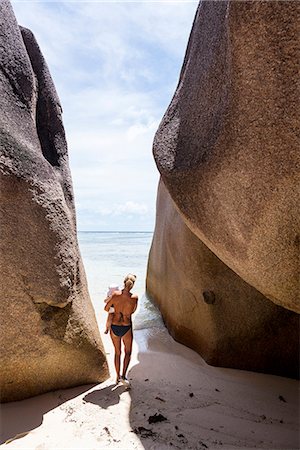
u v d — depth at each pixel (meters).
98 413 3.08
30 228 3.21
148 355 4.62
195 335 4.79
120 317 3.77
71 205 4.08
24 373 3.19
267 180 2.14
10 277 3.07
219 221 2.64
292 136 1.94
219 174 2.50
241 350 4.19
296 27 1.79
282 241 2.28
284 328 4.02
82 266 4.15
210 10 3.06
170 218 5.90
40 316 3.22
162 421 3.00
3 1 3.80
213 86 2.77
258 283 2.70
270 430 2.94
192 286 4.76
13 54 3.68
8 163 3.13
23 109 3.62
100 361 3.72
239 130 2.26
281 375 4.05
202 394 3.54
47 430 2.83
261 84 2.03
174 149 3.26
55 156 4.16
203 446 2.68
